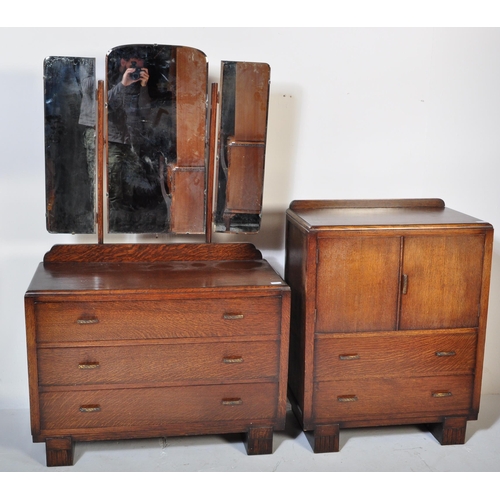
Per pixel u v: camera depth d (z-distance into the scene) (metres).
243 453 2.86
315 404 2.83
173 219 2.96
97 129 2.84
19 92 2.89
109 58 2.76
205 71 2.83
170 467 2.74
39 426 2.66
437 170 3.26
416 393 2.90
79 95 2.79
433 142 3.22
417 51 3.13
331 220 2.81
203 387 2.73
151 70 2.80
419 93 3.17
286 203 3.19
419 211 3.09
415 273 2.79
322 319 2.76
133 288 2.60
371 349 2.82
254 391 2.77
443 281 2.81
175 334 2.66
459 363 2.90
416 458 2.86
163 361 2.68
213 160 2.94
